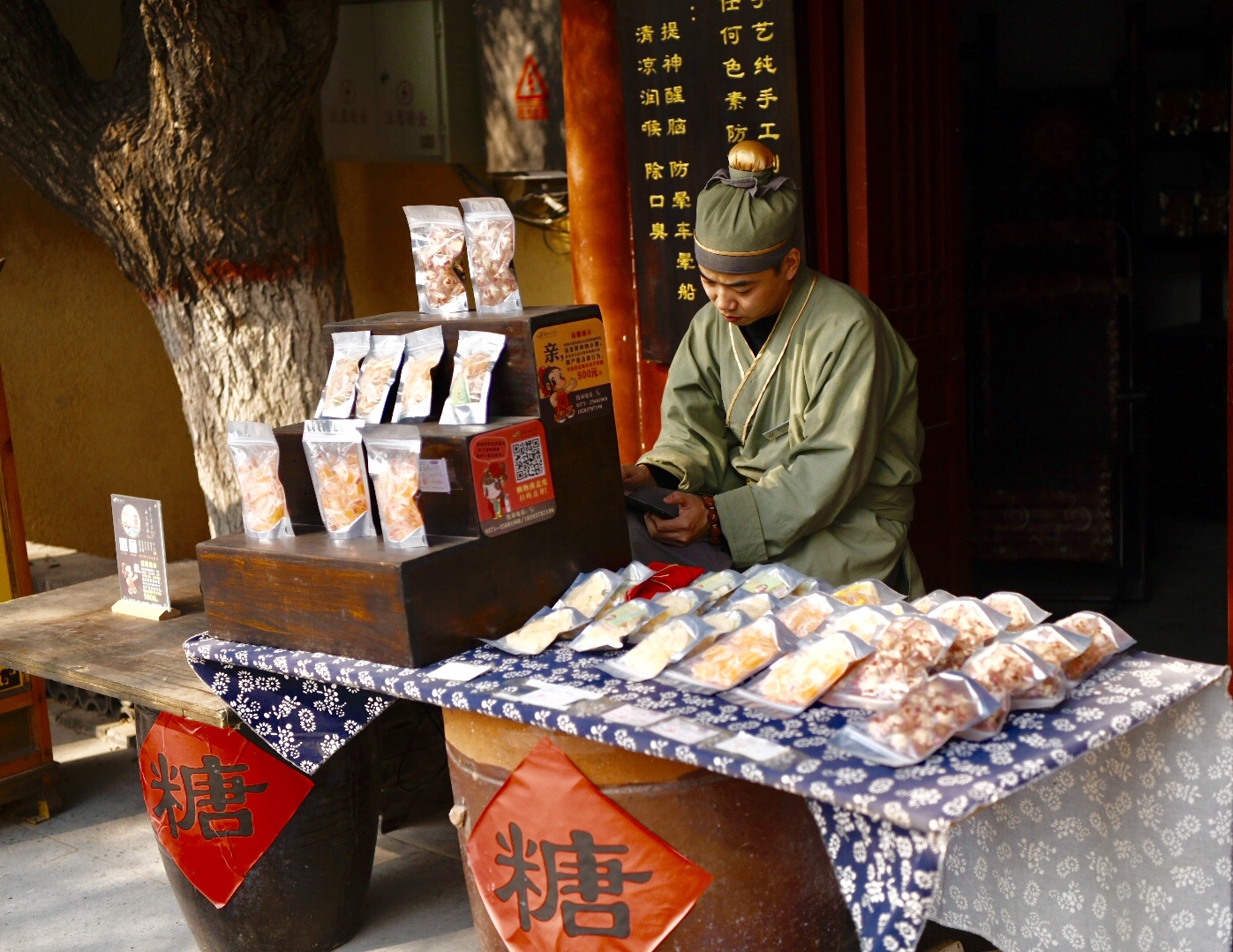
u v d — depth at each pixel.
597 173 4.24
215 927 2.83
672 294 4.09
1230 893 1.93
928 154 3.99
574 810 2.05
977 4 6.26
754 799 2.04
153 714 2.78
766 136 3.77
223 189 4.04
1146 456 5.18
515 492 2.24
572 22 4.18
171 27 3.63
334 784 2.82
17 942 3.12
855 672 1.91
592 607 2.25
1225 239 6.17
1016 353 5.73
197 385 4.40
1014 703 1.80
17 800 3.83
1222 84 5.96
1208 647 4.67
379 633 2.15
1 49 3.95
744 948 2.08
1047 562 5.79
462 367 2.29
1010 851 2.25
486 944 2.28
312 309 4.34
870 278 3.77
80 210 4.22
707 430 3.05
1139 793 2.01
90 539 5.63
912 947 1.62
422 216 2.54
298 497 2.48
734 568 2.78
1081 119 6.08
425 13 5.18
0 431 3.67
